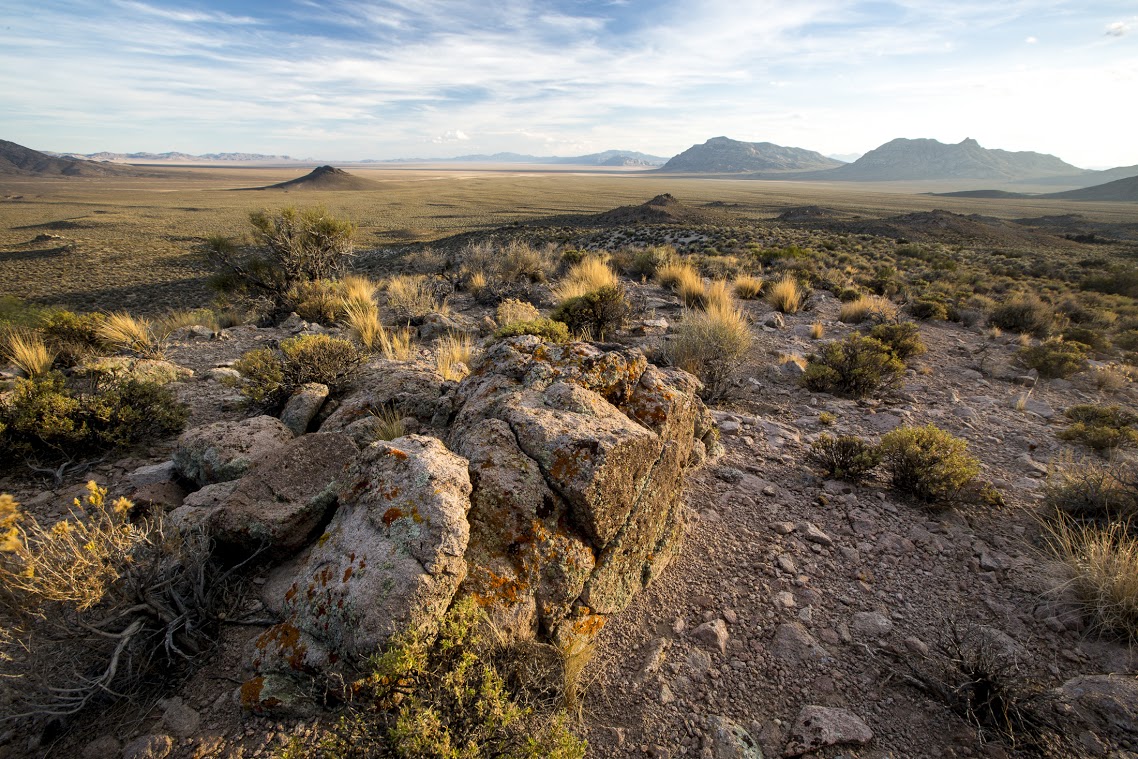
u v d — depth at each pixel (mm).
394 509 2943
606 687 3156
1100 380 9609
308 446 4156
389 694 2498
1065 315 16750
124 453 5297
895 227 78875
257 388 6031
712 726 2926
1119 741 2812
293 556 3801
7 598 2625
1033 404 8250
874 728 2936
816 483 5461
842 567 4227
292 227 17734
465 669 2613
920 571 4203
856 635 3559
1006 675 3039
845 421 7234
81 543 2955
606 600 3523
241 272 17562
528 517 3238
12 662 2900
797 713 3031
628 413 4281
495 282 15734
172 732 2721
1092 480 4957
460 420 4246
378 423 4996
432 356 8664
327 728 2682
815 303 15609
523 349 4883
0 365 8305
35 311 10031
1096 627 3613
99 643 3014
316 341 6473
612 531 3475
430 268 31469
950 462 5078
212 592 3434
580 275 15367
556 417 3707
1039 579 4074
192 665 3080
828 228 83750
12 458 4895
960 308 15992
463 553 2928
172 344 10477
